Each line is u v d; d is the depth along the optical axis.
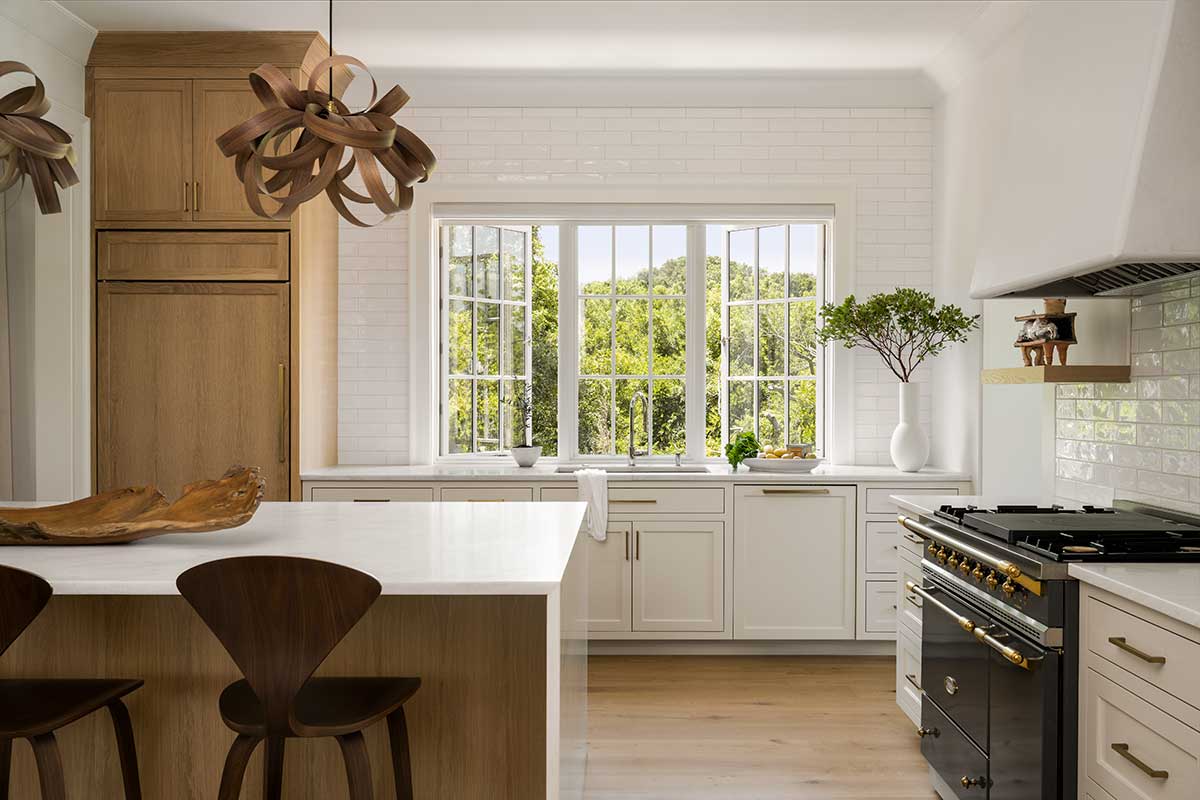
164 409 4.30
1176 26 2.20
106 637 2.19
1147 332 2.88
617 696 4.00
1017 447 4.04
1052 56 2.79
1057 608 2.18
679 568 4.54
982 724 2.54
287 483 4.32
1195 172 2.19
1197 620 1.67
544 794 2.13
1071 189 2.53
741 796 3.01
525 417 5.18
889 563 4.49
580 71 4.78
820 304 5.08
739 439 4.79
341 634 1.69
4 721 1.83
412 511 3.00
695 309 5.13
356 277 5.02
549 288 5.18
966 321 4.31
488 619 2.14
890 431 4.99
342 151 2.16
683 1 3.94
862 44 4.41
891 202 4.99
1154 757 1.85
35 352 4.16
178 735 2.19
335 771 2.19
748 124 4.98
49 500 4.16
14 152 2.41
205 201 4.27
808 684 4.17
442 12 4.05
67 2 3.88
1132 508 2.92
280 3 3.90
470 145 4.99
